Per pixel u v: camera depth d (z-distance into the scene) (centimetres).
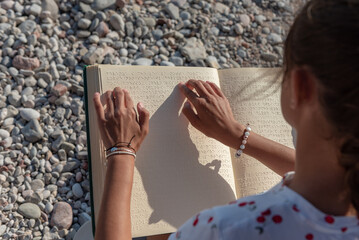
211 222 60
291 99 61
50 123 181
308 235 58
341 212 59
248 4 248
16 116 181
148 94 121
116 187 97
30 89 187
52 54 199
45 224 159
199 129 119
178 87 125
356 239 58
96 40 205
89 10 212
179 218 114
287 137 134
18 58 191
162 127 120
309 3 57
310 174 59
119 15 214
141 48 211
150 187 114
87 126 116
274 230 58
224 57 222
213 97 118
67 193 169
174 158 118
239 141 116
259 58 227
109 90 116
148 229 111
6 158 169
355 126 51
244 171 125
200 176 119
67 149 176
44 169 171
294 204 59
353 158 53
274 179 127
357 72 49
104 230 90
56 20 209
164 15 227
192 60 213
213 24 233
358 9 50
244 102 133
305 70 55
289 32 62
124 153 103
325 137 55
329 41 51
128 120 107
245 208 60
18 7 207
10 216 157
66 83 190
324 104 53
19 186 165
